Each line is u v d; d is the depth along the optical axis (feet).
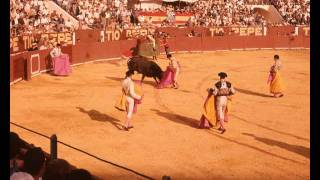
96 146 38.09
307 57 114.62
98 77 75.51
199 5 144.25
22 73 69.00
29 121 45.80
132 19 124.16
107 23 111.04
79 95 59.82
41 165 15.62
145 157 35.53
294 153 37.17
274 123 47.01
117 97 59.11
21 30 81.46
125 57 96.22
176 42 116.98
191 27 120.78
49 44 82.58
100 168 32.76
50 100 56.24
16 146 17.84
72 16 107.86
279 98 61.16
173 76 66.28
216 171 32.71
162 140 40.19
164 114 50.06
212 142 39.86
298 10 151.84
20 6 89.66
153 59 99.71
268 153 37.09
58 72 74.95
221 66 93.35
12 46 69.87
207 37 121.39
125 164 33.81
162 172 32.27
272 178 31.50
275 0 156.97
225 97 42.96
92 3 115.24
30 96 58.23
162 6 146.30
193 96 61.16
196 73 82.58
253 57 111.45
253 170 33.06
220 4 144.36
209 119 43.39
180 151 37.17
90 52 93.35
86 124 45.14
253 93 64.59
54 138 22.06
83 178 13.09
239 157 35.96
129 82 42.93
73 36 91.20
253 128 44.83
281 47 131.75
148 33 111.24
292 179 31.40
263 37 129.80
